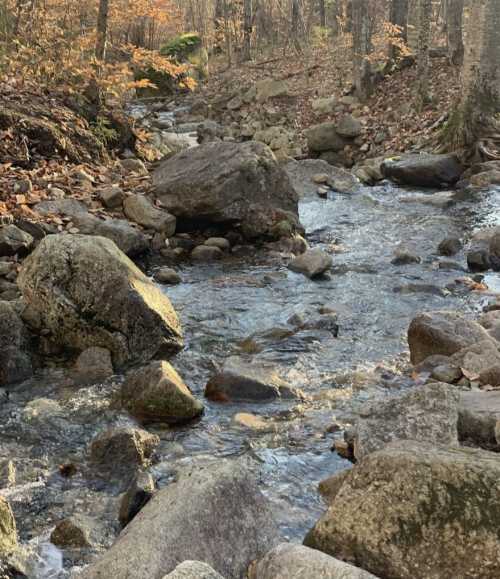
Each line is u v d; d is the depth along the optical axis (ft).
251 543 10.06
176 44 90.27
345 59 77.05
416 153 45.96
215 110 76.74
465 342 17.53
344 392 16.46
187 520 9.78
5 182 28.07
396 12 68.80
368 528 9.62
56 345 18.61
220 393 16.21
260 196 28.99
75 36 44.45
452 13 62.03
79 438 14.61
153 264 25.96
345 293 23.41
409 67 65.10
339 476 12.46
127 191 29.71
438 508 9.37
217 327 20.65
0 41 42.45
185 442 14.42
